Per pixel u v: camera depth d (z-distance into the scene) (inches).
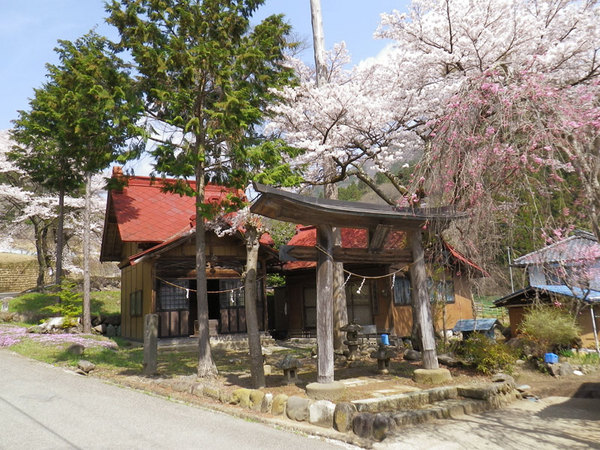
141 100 382.3
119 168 719.1
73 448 207.3
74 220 1039.6
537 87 229.6
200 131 398.6
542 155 234.7
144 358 404.8
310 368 418.0
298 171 470.6
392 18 418.6
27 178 1023.6
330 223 317.7
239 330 636.7
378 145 474.0
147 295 616.1
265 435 234.5
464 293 712.4
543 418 273.1
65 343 554.9
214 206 406.3
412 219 341.4
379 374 378.3
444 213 318.0
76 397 312.8
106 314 835.4
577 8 354.9
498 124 239.0
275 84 434.6
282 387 327.9
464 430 245.1
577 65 360.8
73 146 434.0
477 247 283.3
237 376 390.0
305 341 664.4
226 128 369.1
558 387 357.4
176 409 288.8
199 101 401.1
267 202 286.5
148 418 263.4
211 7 396.8
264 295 653.3
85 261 704.4
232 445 216.2
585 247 323.9
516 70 273.4
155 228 640.4
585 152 205.5
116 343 628.1
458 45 400.5
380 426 227.0
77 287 1057.5
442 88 397.7
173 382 354.6
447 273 678.5
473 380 352.5
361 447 217.5
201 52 351.3
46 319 743.7
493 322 466.9
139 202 702.5
